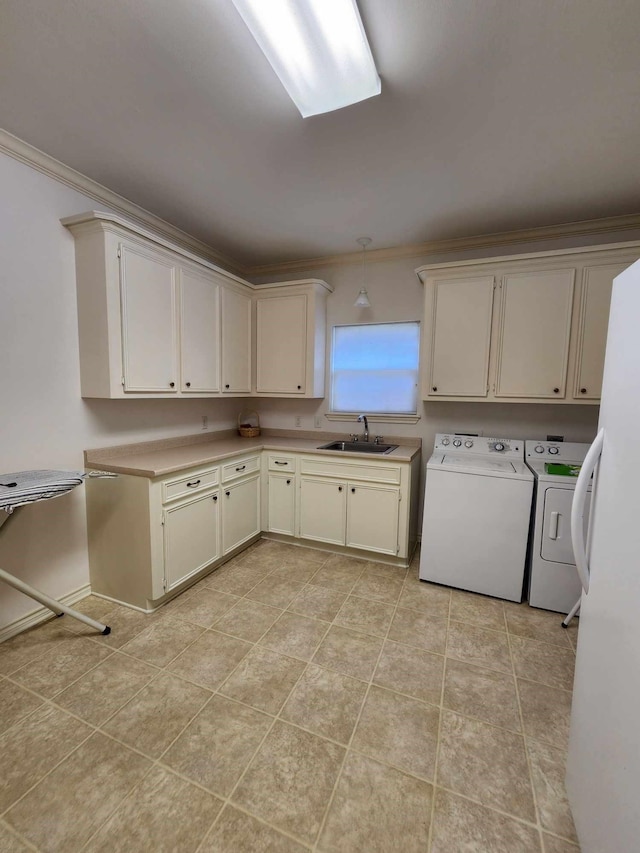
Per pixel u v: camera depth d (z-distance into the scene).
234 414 3.74
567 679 1.75
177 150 1.90
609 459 1.02
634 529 0.85
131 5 1.17
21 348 1.96
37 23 1.23
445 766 1.33
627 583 0.87
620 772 0.86
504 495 2.39
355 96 1.49
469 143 1.81
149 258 2.32
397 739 1.43
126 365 2.20
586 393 2.46
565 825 1.16
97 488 2.29
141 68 1.40
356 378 3.42
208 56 1.35
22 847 1.08
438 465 2.54
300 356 3.26
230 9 1.17
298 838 1.11
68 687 1.65
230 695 1.62
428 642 1.99
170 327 2.49
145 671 1.75
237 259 3.45
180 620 2.14
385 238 2.95
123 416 2.54
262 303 3.35
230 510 2.80
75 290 2.18
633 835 0.79
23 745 1.37
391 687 1.68
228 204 2.43
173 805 1.19
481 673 1.78
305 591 2.48
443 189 2.23
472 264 2.63
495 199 2.33
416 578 2.68
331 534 3.00
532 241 2.79
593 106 1.55
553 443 2.67
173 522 2.28
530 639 2.03
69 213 2.12
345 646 1.95
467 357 2.71
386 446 3.23
